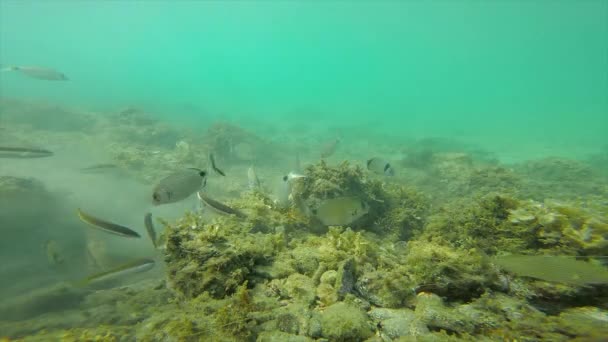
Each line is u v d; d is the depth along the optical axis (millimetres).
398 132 34281
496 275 3674
